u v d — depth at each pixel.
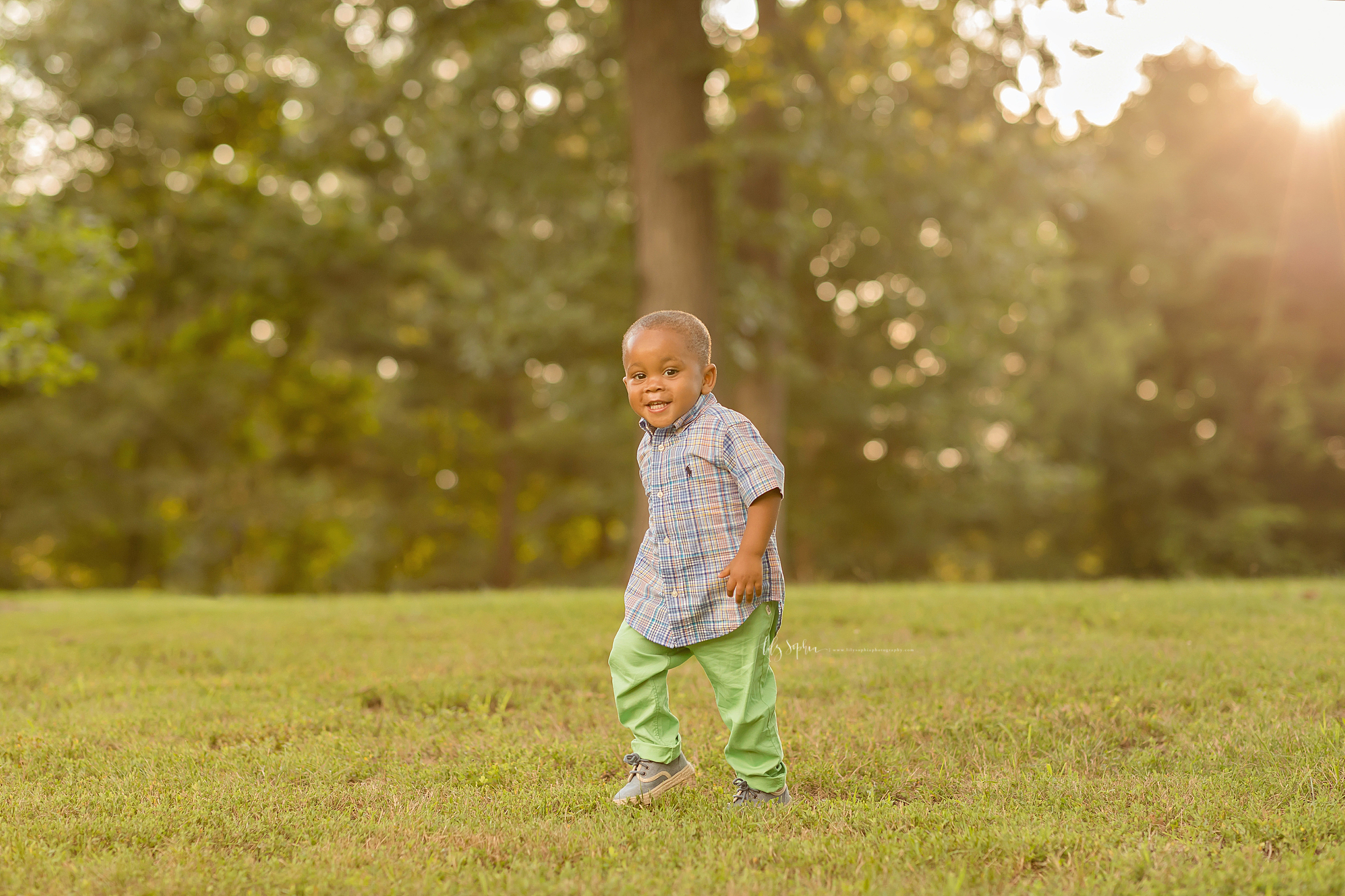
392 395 23.92
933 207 13.83
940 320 16.11
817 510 21.23
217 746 3.78
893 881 2.32
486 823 2.83
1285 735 3.40
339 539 27.66
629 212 13.55
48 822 2.79
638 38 10.90
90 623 7.75
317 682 4.83
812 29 11.55
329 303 18.67
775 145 11.34
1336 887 2.18
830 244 17.66
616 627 6.51
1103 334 21.66
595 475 24.70
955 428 20.19
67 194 16.20
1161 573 22.77
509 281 15.64
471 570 27.83
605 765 3.40
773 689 2.93
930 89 11.33
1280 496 22.59
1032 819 2.72
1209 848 2.45
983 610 6.82
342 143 12.88
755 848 2.56
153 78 14.60
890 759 3.39
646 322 2.89
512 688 4.62
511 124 13.08
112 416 19.81
